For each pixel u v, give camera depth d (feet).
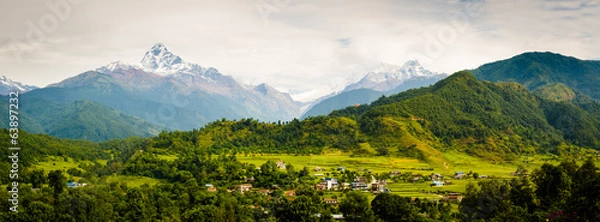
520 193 634.84
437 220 654.12
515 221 567.18
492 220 597.93
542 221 523.29
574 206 475.72
